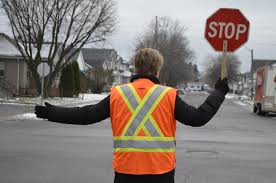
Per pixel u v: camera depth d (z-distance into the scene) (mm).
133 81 3988
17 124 20125
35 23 40094
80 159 11102
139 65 3965
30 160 10891
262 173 9930
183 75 103062
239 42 5633
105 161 10852
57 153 11969
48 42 45000
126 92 3846
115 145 3818
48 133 16609
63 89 47719
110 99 3875
